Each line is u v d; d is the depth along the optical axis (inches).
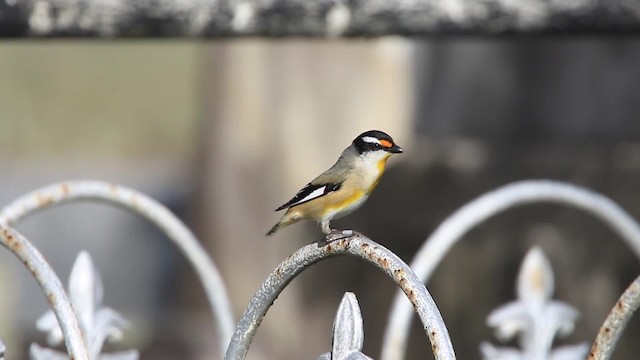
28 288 856.9
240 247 687.7
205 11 278.2
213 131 699.4
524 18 273.1
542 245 453.7
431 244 301.1
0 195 1013.2
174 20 278.4
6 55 1093.1
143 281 888.9
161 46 1124.5
